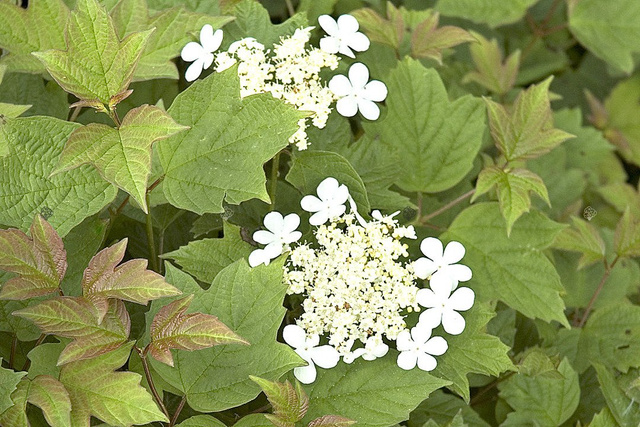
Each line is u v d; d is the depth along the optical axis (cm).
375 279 70
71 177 69
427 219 77
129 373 66
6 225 70
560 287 75
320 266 70
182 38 75
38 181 69
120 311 66
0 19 73
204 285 73
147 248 77
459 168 78
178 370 68
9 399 65
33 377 67
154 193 72
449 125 77
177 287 68
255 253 70
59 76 66
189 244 71
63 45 75
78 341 65
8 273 69
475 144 77
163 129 66
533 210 76
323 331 71
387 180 76
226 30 75
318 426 67
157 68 75
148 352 66
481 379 79
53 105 76
